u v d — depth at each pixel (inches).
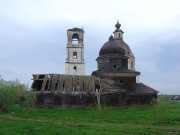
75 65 3595.0
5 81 2598.4
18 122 1465.3
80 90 2655.0
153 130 1291.8
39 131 1180.5
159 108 1932.8
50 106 2566.4
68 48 3622.0
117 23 4055.1
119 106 2652.6
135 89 2928.2
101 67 3102.9
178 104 3009.4
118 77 2987.2
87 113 2124.8
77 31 3649.1
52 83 2682.1
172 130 1327.5
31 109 2012.8
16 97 2390.5
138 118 1770.4
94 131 1202.6
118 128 1322.6
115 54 3048.7
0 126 1304.1
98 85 2787.9
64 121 1610.5
